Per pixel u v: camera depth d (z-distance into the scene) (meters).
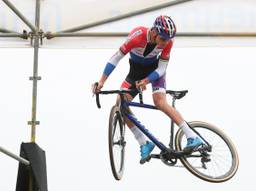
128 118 16.45
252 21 20.16
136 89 16.02
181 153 16.25
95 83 15.95
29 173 18.94
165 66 16.16
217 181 17.00
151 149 16.62
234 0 20.09
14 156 17.62
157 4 20.03
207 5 20.11
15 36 20.27
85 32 20.33
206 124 17.53
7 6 20.06
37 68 20.22
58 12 20.44
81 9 20.31
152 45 15.98
